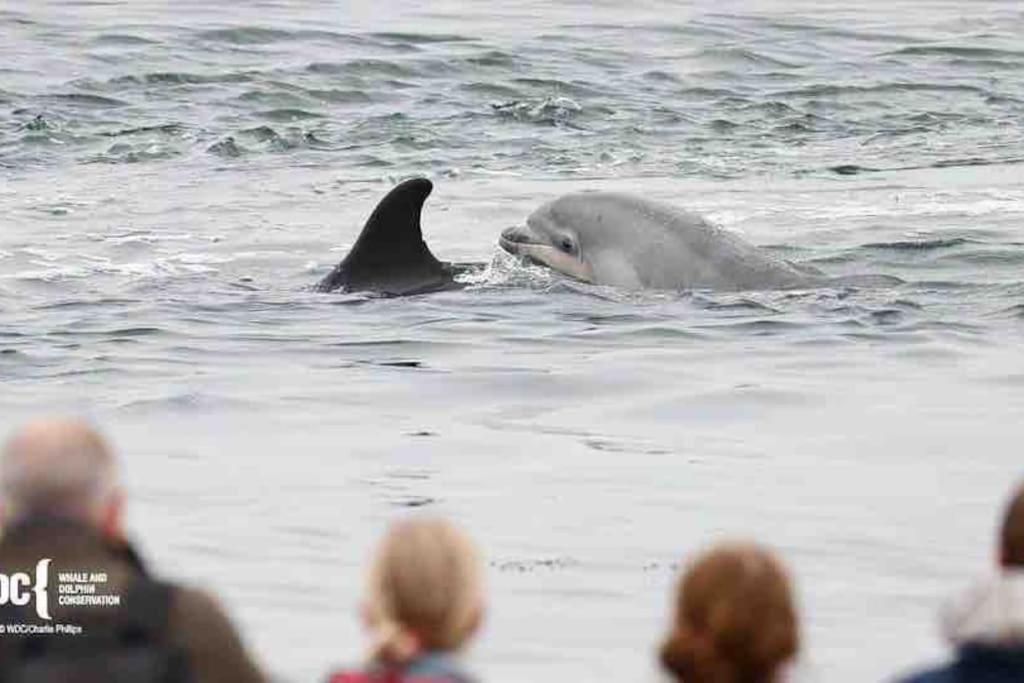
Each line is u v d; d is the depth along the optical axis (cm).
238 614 3606
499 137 11444
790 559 3941
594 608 3653
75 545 2430
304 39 14662
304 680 3291
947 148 11138
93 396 5341
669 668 2256
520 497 4356
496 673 3338
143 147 11056
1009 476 4550
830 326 6212
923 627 3550
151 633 2386
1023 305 6569
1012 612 2325
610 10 16588
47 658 2386
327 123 11888
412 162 10650
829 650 3438
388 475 4538
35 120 11638
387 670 2277
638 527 4141
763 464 4656
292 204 9362
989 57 14700
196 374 5612
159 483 4456
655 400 5294
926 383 5491
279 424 5034
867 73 13925
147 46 14238
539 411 5188
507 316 6406
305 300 6756
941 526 4166
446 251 8088
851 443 4847
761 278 6812
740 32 15475
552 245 7062
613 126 11819
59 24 15088
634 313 6431
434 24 15625
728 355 5831
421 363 5753
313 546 4000
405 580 2277
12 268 7550
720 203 9281
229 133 11444
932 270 7425
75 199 9475
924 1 17625
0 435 4934
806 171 10325
